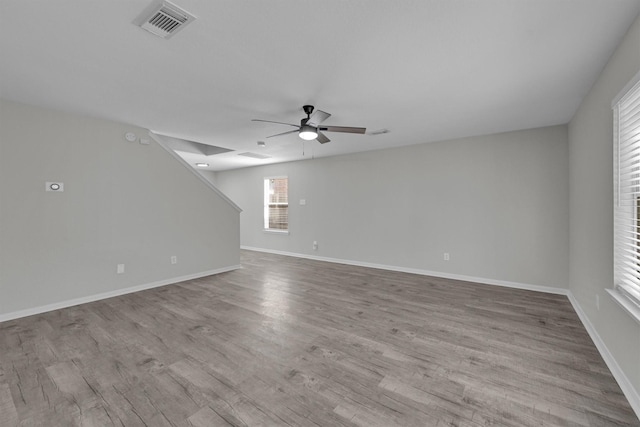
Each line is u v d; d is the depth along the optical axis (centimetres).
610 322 221
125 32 195
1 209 308
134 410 174
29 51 218
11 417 169
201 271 500
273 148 557
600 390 192
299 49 216
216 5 169
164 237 447
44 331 282
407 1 165
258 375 210
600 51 216
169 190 454
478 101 317
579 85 274
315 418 168
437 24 186
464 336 272
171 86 280
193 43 208
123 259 401
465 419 167
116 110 345
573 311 336
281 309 343
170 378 206
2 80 266
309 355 238
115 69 246
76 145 359
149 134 427
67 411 174
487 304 361
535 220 421
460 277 482
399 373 212
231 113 354
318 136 352
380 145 532
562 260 403
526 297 388
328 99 311
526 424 163
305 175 681
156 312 333
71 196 355
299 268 569
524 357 234
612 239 220
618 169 211
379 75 257
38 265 331
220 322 304
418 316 321
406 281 471
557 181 406
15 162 317
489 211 455
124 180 402
